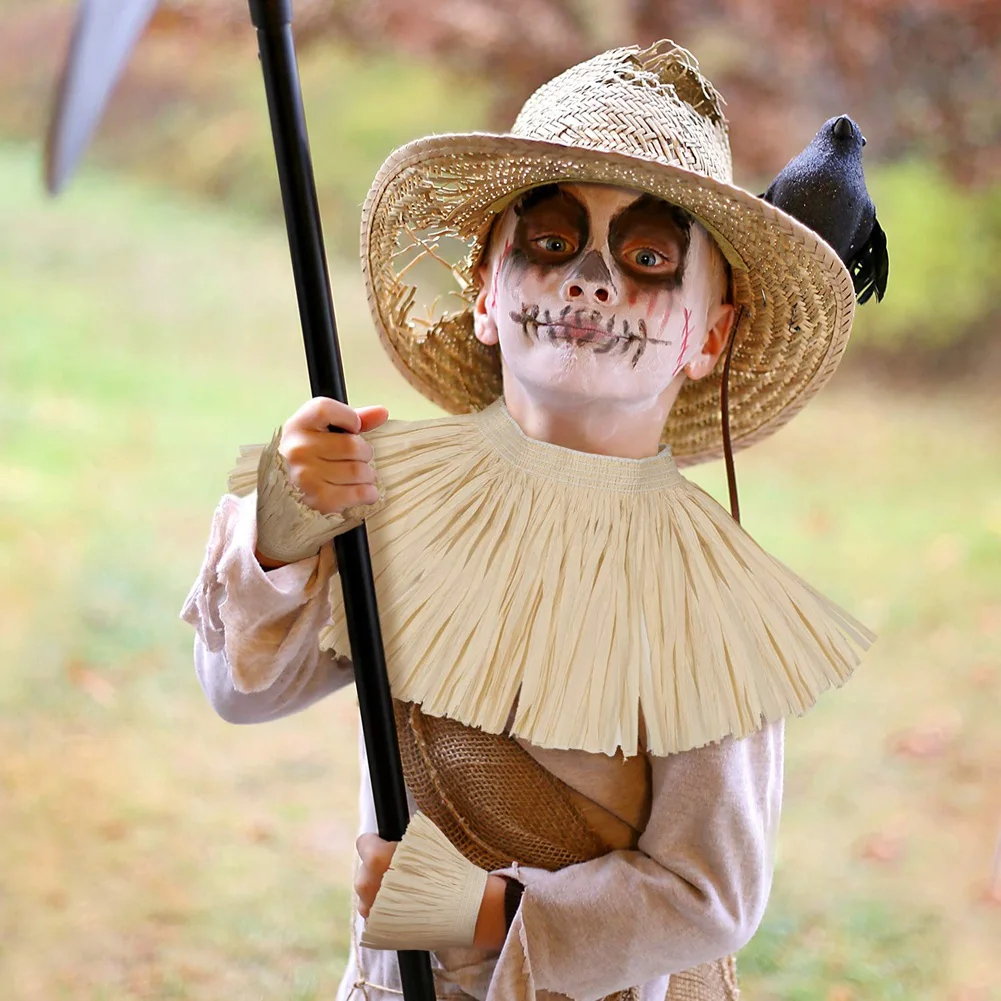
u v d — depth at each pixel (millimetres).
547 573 1676
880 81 10969
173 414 8523
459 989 1730
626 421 1722
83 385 8805
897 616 6477
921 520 7824
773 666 1696
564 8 10844
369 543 1720
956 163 11258
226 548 1664
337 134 12133
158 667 5484
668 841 1634
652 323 1657
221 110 13266
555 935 1605
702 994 1843
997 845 4395
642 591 1685
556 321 1656
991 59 10859
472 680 1646
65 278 10766
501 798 1688
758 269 1771
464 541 1703
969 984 3830
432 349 1978
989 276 11258
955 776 5066
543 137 1688
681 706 1641
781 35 10609
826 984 3818
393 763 1606
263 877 4273
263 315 10727
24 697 5168
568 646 1649
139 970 3777
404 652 1671
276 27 1550
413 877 1595
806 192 1737
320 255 1597
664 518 1730
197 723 5168
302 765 4988
